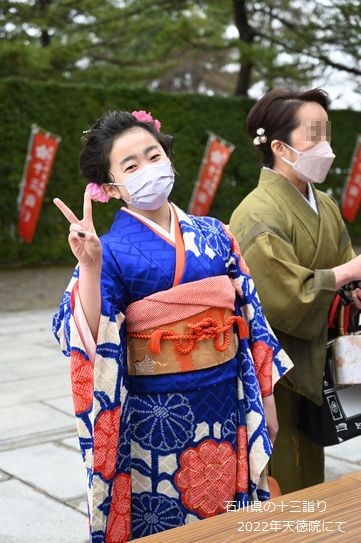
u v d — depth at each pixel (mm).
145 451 1827
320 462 2584
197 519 1831
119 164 1842
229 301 1881
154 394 1809
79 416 1778
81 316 1728
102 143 1870
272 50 11977
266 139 2408
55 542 2641
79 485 3168
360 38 11250
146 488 1835
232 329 1936
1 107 10602
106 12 13406
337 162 14133
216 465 1852
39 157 10547
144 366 1812
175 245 1849
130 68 14969
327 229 2426
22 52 11656
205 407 1826
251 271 2281
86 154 1908
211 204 12789
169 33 13164
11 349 6082
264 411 2035
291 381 2311
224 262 1958
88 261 1684
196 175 12391
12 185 10812
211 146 11953
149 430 1817
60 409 4328
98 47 14414
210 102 12438
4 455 3547
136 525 1856
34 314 7961
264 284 2258
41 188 10688
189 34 13188
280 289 2234
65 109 11141
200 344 1816
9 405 4418
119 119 1893
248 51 11961
